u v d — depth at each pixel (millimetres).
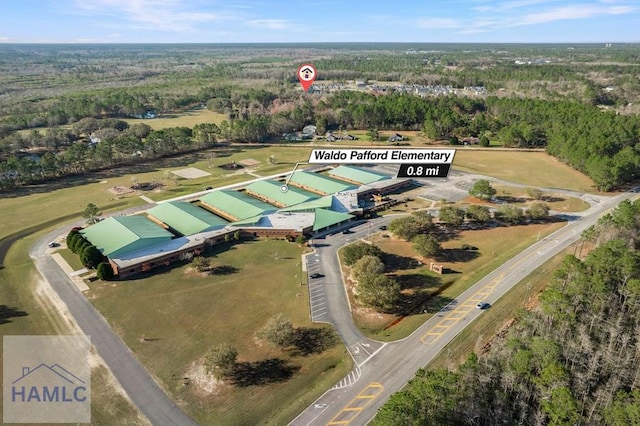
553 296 76875
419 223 120438
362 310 87188
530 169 183000
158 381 68875
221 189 156000
